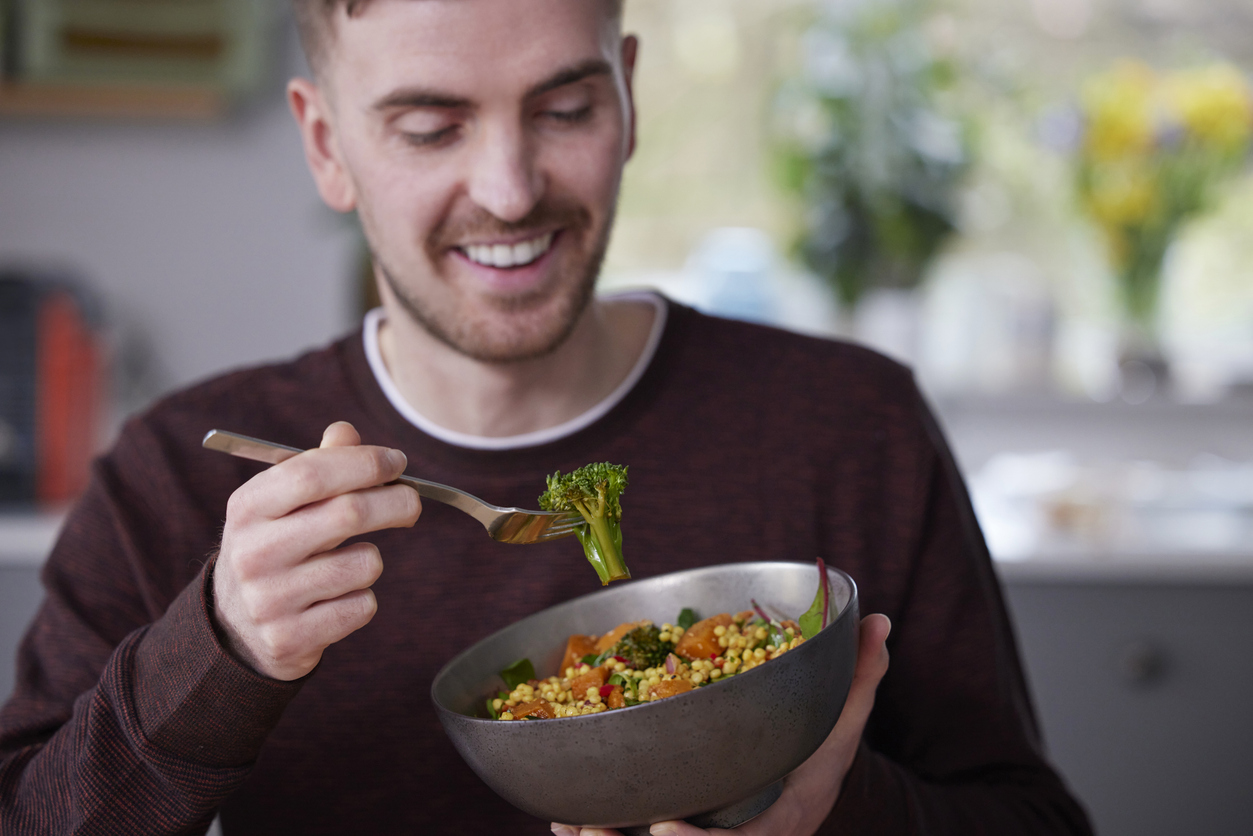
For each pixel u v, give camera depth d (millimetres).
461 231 846
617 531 769
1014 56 2756
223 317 2482
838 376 1077
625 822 650
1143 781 1953
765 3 2807
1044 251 2801
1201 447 2613
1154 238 2520
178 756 724
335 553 654
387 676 979
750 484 1029
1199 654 1938
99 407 2238
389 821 977
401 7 785
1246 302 2756
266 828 991
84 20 2338
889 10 2570
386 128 828
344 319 2494
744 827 706
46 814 780
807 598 792
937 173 2490
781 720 626
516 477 993
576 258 881
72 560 1033
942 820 891
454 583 988
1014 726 1014
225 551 671
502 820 967
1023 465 2361
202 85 2367
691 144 2854
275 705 701
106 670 750
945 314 2754
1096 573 1916
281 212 2465
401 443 1014
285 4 2420
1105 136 2459
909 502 1048
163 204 2455
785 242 2818
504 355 888
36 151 2436
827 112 2523
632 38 1014
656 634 800
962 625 1035
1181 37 2742
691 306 1112
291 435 1046
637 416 1028
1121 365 2633
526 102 814
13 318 2064
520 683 802
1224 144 2436
